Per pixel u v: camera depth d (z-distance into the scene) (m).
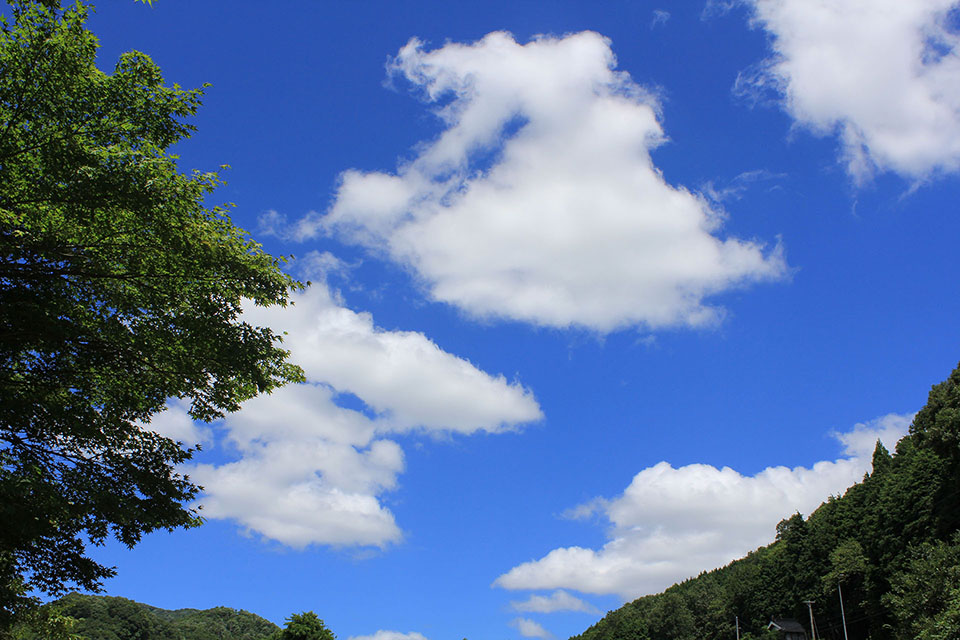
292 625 59.19
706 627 122.12
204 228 14.96
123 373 16.12
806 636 88.19
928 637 38.53
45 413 14.87
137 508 15.19
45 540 15.03
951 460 60.38
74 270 14.20
